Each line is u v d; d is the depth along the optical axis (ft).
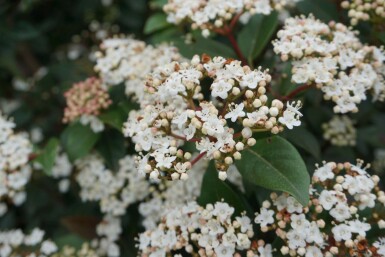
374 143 1.41
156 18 1.34
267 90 1.10
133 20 1.80
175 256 1.01
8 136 1.24
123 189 1.27
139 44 1.25
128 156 1.27
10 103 1.76
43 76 1.64
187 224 1.03
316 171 1.00
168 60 1.18
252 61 1.20
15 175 1.25
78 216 1.36
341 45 1.09
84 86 1.22
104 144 1.24
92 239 1.36
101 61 1.23
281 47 1.06
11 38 1.62
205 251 0.99
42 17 1.77
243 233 0.98
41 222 1.56
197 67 0.99
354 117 1.42
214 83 0.96
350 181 0.98
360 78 1.06
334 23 1.14
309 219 1.00
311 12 1.23
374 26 1.17
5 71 1.72
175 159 0.96
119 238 1.32
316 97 1.30
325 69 1.04
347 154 1.30
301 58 1.07
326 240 0.98
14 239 1.33
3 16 1.61
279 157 0.95
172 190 1.19
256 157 0.97
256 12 1.16
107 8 1.88
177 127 1.04
